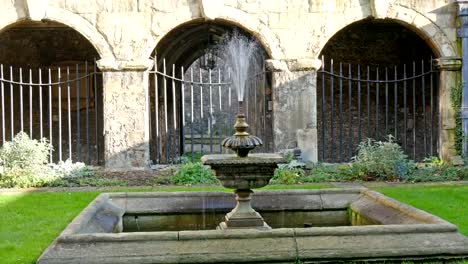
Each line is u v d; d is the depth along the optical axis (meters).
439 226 5.02
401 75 15.82
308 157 12.20
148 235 4.84
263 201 6.94
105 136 12.08
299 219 6.86
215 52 15.79
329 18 12.23
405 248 4.82
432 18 12.30
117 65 12.03
